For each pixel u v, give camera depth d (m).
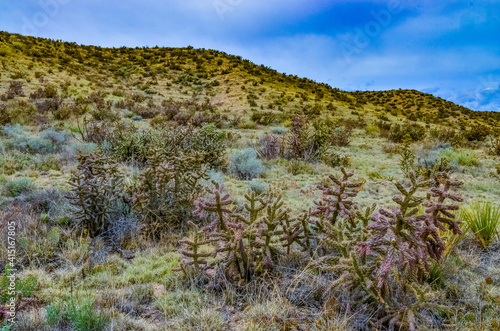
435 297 1.90
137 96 19.69
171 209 3.21
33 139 6.91
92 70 26.61
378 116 24.06
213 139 6.64
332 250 2.53
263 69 35.69
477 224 3.03
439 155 8.02
